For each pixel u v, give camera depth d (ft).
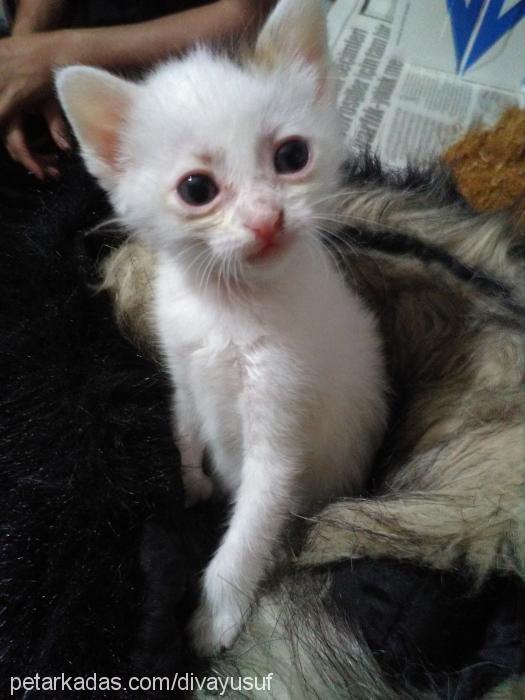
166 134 0.45
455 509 0.40
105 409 0.49
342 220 0.57
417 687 0.36
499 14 0.92
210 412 0.58
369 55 1.02
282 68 0.48
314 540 0.46
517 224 0.56
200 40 0.69
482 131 0.67
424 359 0.58
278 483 0.54
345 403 0.58
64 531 0.43
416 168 0.63
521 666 0.35
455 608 0.38
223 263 0.45
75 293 0.55
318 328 0.54
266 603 0.47
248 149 0.43
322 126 0.48
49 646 0.40
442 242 0.56
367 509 0.43
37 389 0.49
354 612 0.39
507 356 0.49
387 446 0.59
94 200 0.60
